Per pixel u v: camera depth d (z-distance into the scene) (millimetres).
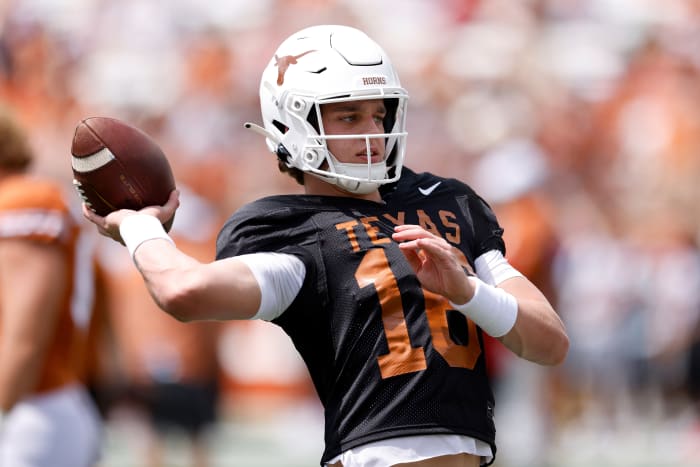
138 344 24719
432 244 9109
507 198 28047
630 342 35938
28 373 14445
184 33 44188
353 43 10234
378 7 44875
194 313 9078
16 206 14672
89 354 16859
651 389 35812
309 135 10117
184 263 9266
